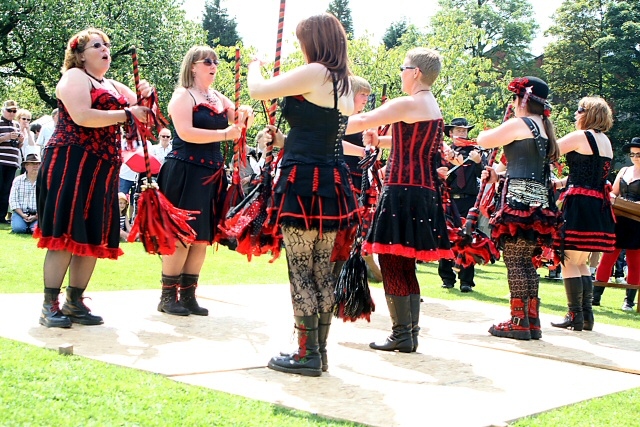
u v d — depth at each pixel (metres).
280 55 4.34
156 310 5.85
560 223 5.81
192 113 5.64
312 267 4.27
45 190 4.95
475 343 5.41
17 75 27.42
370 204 5.52
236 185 5.74
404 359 4.70
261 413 3.26
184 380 3.76
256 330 5.21
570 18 43.25
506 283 10.71
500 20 50.16
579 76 43.00
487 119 36.41
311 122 4.12
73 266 5.11
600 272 9.24
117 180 5.14
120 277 8.05
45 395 3.25
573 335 6.10
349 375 4.18
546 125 5.87
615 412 3.74
